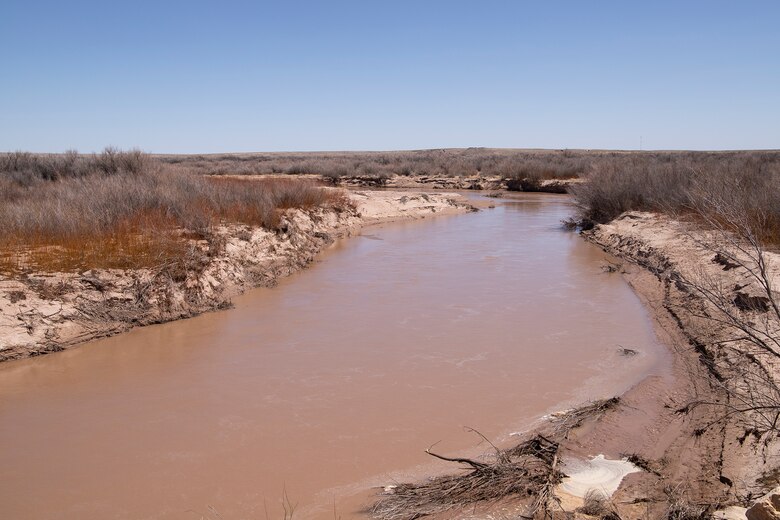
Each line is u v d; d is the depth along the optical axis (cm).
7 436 619
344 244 1894
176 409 682
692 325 927
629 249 1628
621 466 549
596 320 1033
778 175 1559
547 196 3869
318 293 1226
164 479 541
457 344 904
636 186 2180
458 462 567
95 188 1450
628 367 810
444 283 1318
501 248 1808
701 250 1127
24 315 873
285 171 5247
